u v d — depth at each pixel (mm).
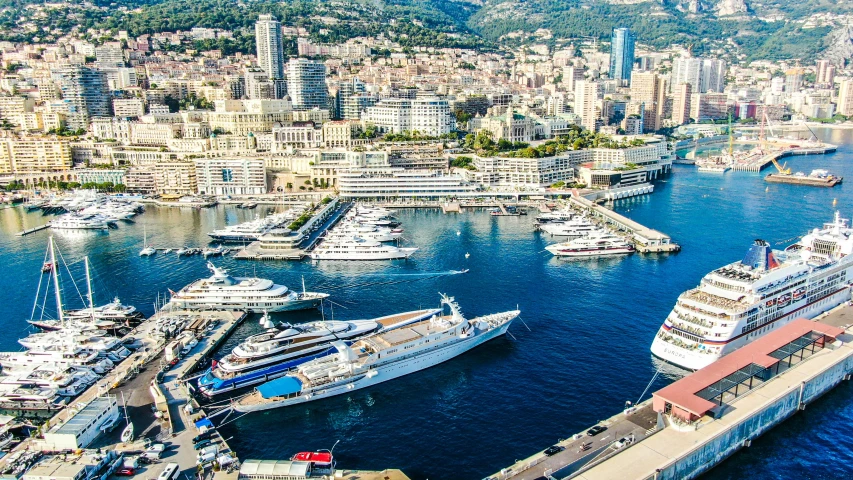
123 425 178000
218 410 188625
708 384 175500
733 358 191000
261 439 176250
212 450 164000
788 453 168875
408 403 193875
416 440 174000
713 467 163875
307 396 194375
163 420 180250
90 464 152125
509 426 178875
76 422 168500
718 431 162750
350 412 189750
